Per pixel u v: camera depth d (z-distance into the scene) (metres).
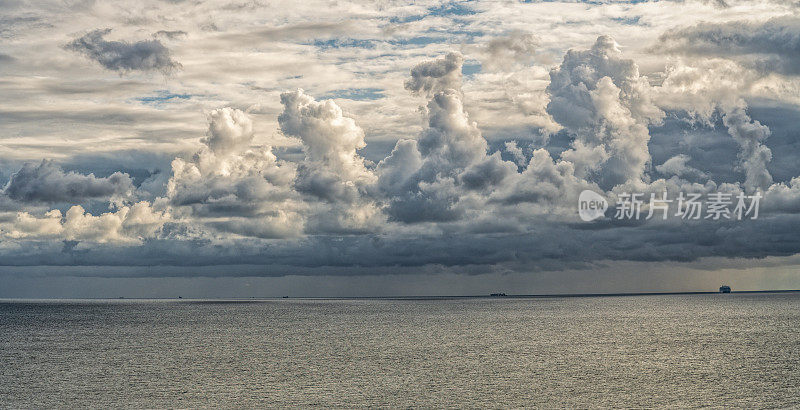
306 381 62.28
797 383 59.31
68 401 54.16
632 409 49.59
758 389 56.69
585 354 81.62
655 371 66.94
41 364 76.25
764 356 78.06
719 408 49.59
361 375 65.62
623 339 101.19
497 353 83.62
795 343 92.69
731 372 65.81
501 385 59.53
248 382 61.97
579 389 57.34
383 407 50.91
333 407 51.06
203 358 80.69
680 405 50.75
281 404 52.22
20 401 54.41
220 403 52.81
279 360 78.06
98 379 64.56
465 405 51.38
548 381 61.44
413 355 82.25
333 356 81.81
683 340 98.50
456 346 93.25
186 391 57.69
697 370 67.31
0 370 71.56
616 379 62.19
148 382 62.47
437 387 58.78
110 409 51.16
